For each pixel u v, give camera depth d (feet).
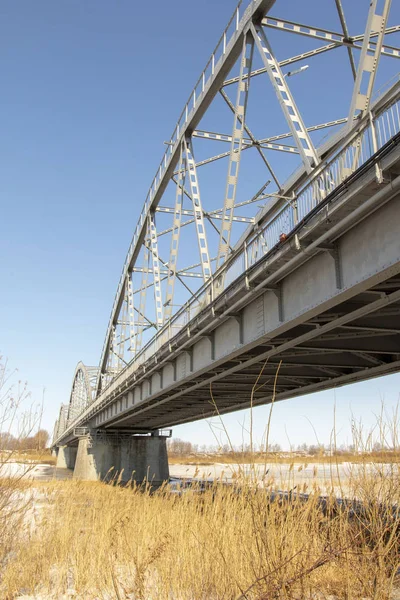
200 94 101.30
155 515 31.09
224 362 67.36
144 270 163.12
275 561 16.29
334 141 55.57
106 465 187.11
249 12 72.23
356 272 37.50
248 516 20.25
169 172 131.54
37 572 28.17
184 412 137.80
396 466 17.85
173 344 81.71
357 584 17.75
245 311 59.67
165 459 194.08
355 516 17.98
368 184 32.91
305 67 58.80
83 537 30.55
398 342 60.39
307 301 44.55
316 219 39.24
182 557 23.29
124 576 24.89
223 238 75.56
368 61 42.88
